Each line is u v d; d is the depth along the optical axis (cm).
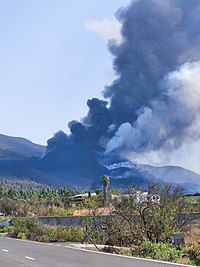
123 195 4156
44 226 5444
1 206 14012
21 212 12569
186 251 2389
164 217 3606
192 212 4075
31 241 4366
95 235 4053
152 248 2467
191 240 3578
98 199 6341
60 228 4731
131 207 3744
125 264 1934
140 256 2414
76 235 4319
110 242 3762
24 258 2352
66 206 13912
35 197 16250
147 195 3766
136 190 3853
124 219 3850
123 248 2902
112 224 3856
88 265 1916
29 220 5566
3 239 4884
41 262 2105
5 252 2831
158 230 3584
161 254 2303
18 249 3078
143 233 3653
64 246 3338
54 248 3098
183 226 3866
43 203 14762
